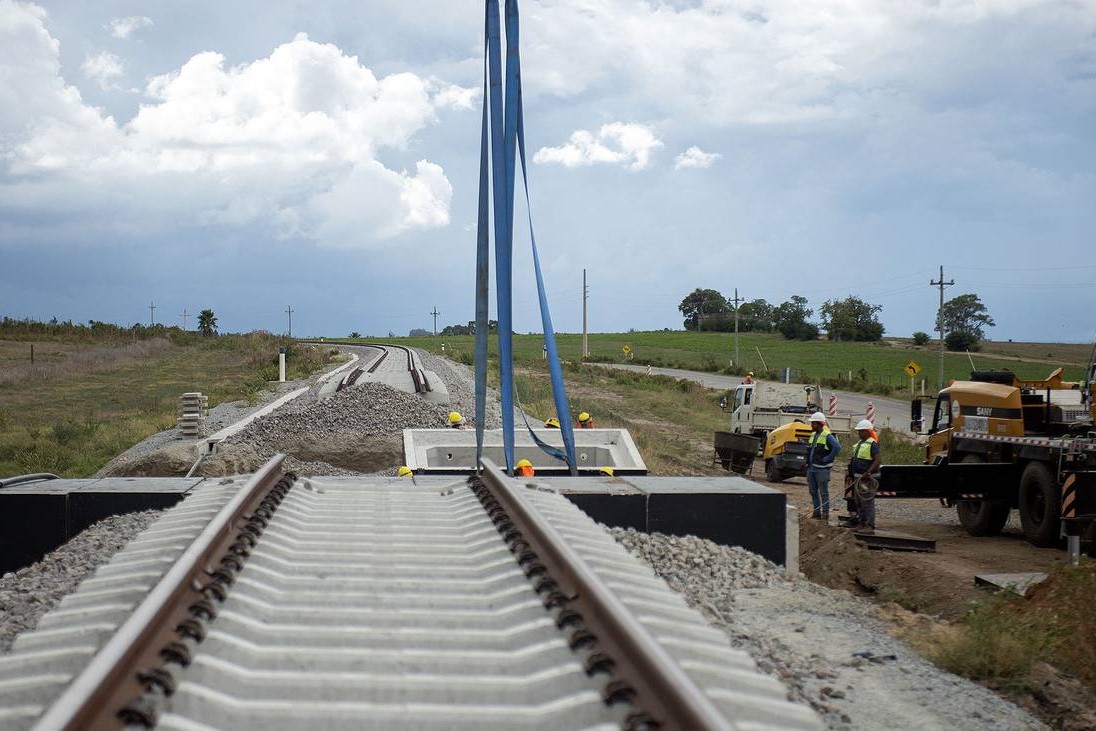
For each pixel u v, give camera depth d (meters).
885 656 6.95
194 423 23.36
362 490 9.05
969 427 18.42
